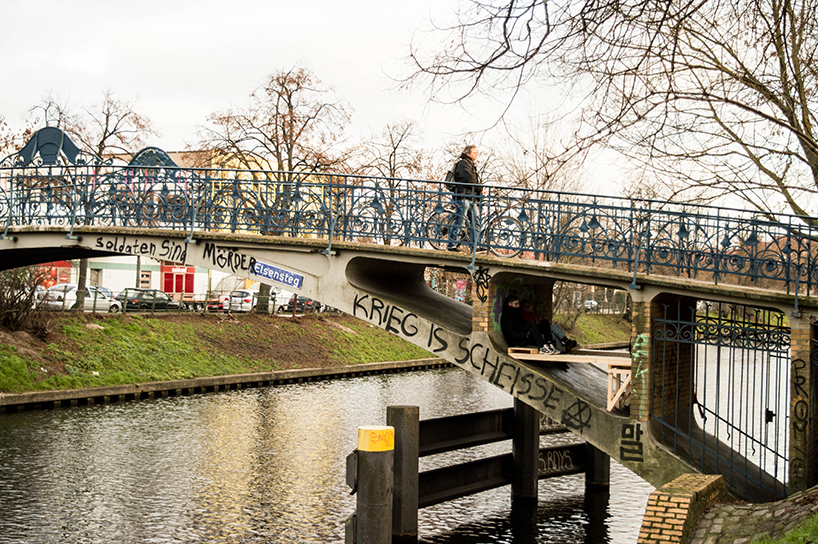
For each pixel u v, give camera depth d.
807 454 10.63
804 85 13.16
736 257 11.27
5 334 26.22
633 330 11.77
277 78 39.31
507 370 12.64
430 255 13.24
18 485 15.47
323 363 39.22
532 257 12.91
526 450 15.27
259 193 14.95
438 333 13.20
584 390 12.78
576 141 10.60
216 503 14.72
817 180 13.02
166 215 15.77
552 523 13.95
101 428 21.47
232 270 15.04
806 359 10.70
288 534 13.05
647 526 7.87
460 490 13.97
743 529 8.04
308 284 14.39
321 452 19.41
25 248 17.09
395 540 12.17
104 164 16.55
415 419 12.30
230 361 34.12
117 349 29.41
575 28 9.51
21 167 17.42
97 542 12.38
